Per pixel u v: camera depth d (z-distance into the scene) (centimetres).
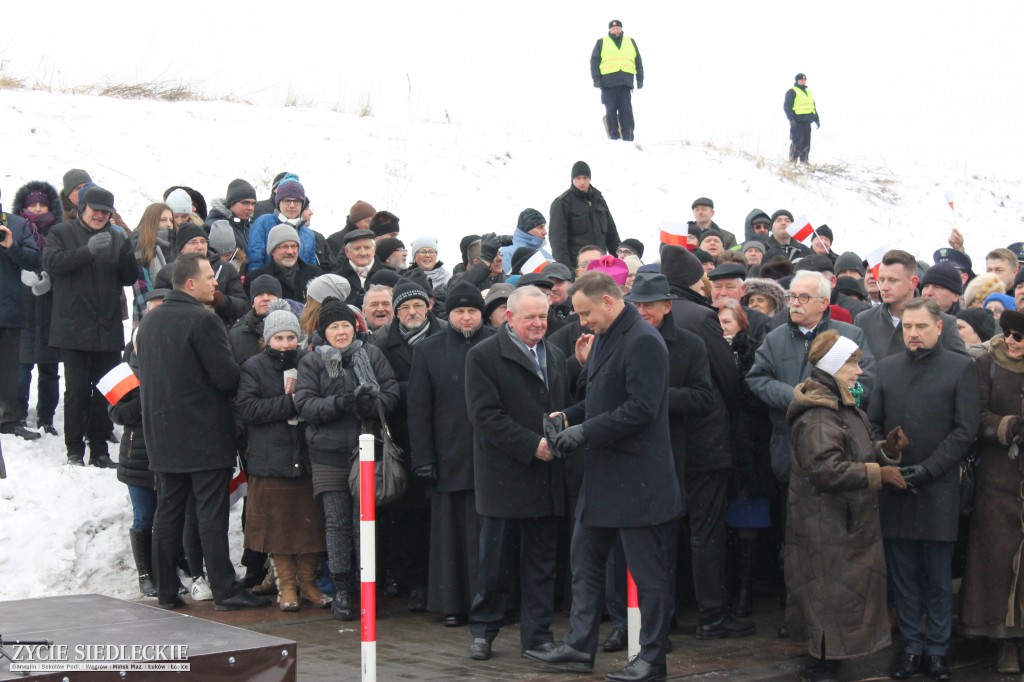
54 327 888
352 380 769
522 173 1916
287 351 782
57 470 867
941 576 670
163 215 923
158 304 807
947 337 712
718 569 738
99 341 894
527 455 666
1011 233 2336
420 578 806
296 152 1706
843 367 644
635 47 2197
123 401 796
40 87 1694
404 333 820
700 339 712
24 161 1395
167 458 750
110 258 898
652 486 628
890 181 2405
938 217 2294
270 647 482
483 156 1931
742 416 767
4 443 895
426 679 633
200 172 1532
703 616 738
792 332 734
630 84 2186
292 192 974
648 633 629
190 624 526
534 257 980
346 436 763
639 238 1798
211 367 751
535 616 683
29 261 903
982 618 672
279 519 774
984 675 673
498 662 675
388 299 855
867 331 779
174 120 1669
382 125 1931
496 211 1731
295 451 775
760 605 830
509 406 689
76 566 799
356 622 761
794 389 691
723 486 739
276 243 921
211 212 1012
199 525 771
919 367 682
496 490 677
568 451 631
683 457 714
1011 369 684
